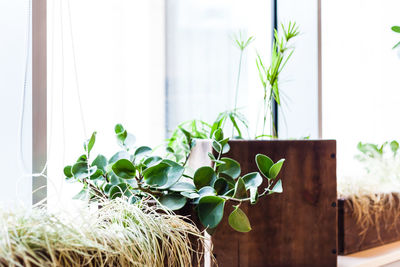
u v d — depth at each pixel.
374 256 1.21
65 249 0.63
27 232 0.63
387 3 1.80
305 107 1.51
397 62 1.83
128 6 1.70
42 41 0.93
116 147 1.45
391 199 1.36
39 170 0.92
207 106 1.88
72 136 1.25
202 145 1.03
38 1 0.92
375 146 1.54
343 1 1.70
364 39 1.76
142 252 0.72
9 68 0.94
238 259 0.96
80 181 0.92
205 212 0.83
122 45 1.67
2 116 0.94
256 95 1.69
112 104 1.63
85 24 1.53
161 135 1.80
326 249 1.03
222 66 1.87
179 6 1.89
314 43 1.49
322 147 1.03
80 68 1.49
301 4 1.53
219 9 1.87
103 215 0.79
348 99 1.73
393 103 1.82
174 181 0.87
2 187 0.93
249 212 0.97
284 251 1.00
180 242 0.79
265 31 1.66
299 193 1.01
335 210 1.04
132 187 0.88
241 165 0.97
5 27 0.94
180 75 1.88
